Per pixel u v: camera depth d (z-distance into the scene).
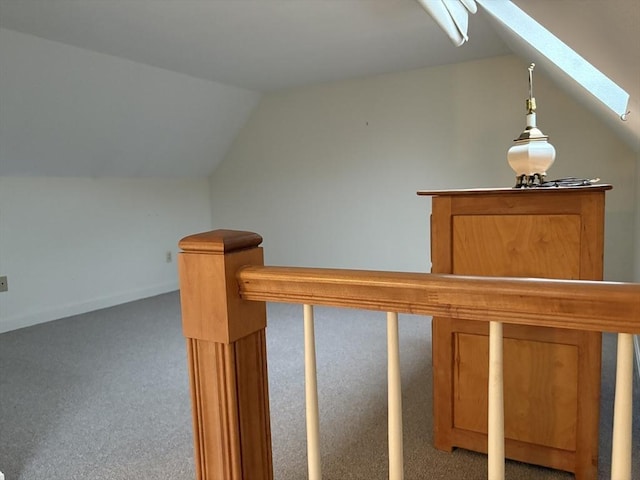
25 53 3.03
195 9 2.58
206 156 5.14
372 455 1.81
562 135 3.62
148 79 3.85
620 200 3.48
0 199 3.68
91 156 4.13
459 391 1.74
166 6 2.54
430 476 1.64
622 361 0.61
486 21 2.87
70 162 4.03
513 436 1.66
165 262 5.06
